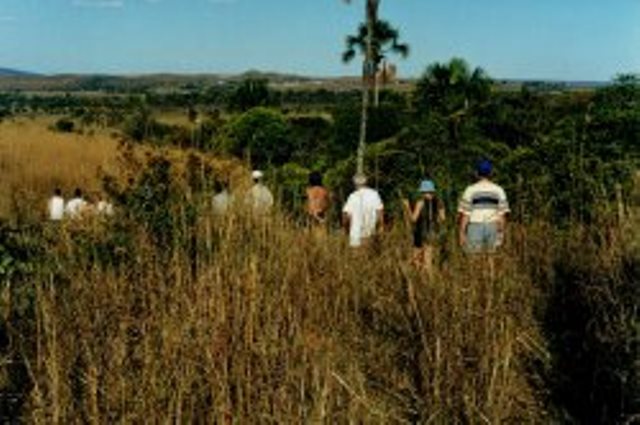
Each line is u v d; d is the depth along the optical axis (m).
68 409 4.24
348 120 33.72
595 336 5.42
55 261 6.00
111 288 5.47
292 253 5.93
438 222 8.38
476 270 6.19
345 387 4.53
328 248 6.86
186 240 6.01
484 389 4.78
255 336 4.77
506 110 21.92
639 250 5.87
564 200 8.58
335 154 25.53
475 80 37.47
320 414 4.13
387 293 6.20
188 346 4.61
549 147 10.30
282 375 4.50
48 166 24.52
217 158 7.25
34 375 4.65
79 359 4.79
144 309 5.11
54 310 5.12
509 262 6.84
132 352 4.73
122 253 6.33
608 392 5.09
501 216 8.39
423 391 4.91
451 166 13.81
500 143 18.39
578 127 10.38
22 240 6.40
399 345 5.50
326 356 4.75
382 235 8.12
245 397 4.34
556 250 7.39
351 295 6.25
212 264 5.49
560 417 4.94
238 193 6.41
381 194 12.91
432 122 15.34
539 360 5.58
